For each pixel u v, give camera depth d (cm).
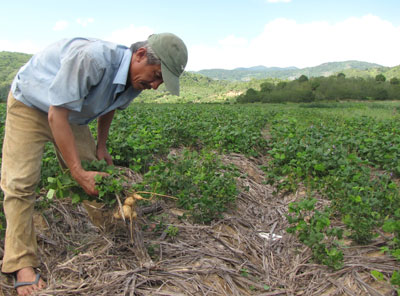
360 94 7944
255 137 761
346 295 267
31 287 245
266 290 274
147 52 236
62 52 239
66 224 333
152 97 12769
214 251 313
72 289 243
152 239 321
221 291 262
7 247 249
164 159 596
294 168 514
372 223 334
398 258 286
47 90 237
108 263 274
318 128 1071
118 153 505
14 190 246
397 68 18862
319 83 8775
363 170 466
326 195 461
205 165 466
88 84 232
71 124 285
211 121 1059
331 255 289
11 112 250
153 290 249
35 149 253
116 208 286
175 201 400
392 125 1101
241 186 479
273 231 378
